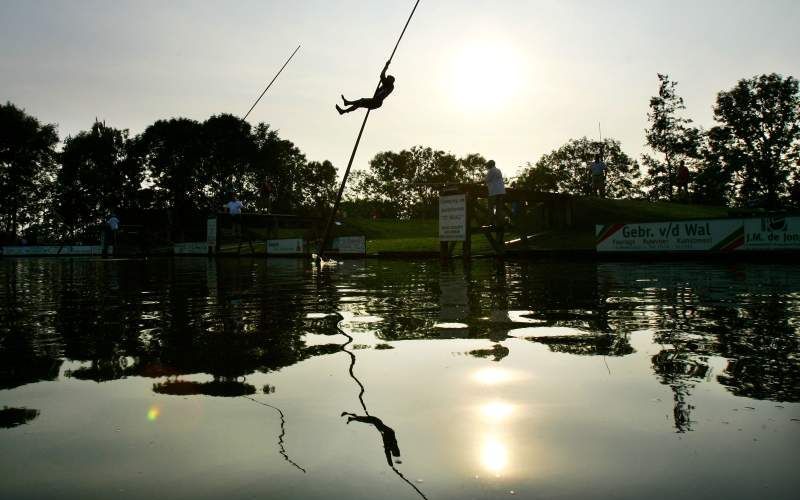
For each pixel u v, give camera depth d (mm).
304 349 3217
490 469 1482
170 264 19438
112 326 4289
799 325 3906
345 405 2090
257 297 6508
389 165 88250
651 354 2953
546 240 22734
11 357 3119
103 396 2279
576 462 1523
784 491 1325
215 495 1345
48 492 1382
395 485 1384
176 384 2451
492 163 18375
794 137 44281
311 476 1447
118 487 1402
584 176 65062
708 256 15203
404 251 21047
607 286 7359
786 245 13906
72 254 43719
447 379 2465
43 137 54562
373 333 3742
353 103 9602
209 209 54625
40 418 1993
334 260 20469
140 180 54656
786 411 1942
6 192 54094
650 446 1635
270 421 1911
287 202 63281
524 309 4969
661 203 30078
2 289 8414
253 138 56906
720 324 3986
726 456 1550
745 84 44938
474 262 16672
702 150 44875
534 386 2326
